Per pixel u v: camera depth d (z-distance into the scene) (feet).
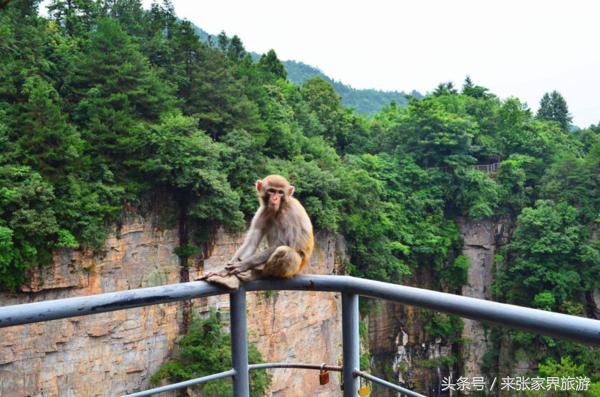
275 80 229.86
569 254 178.70
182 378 110.11
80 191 104.12
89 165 110.11
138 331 110.63
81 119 120.26
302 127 195.52
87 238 102.78
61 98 122.72
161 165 112.78
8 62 118.83
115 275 110.73
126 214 112.47
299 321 134.72
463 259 194.70
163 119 122.21
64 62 131.64
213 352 112.88
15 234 93.35
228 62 168.86
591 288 177.27
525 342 161.07
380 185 177.17
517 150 228.63
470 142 211.61
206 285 11.77
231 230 128.36
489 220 201.57
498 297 193.57
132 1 203.10
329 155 178.81
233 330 12.39
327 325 146.30
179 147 116.98
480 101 267.39
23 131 104.68
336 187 151.33
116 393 107.04
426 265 194.08
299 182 141.38
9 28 124.67
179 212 121.80
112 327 106.11
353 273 164.86
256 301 122.72
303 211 20.94
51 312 9.73
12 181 97.45
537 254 180.04
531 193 207.41
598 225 184.44
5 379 92.53
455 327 181.98
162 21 202.39
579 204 190.70
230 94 151.02
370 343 171.01
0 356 91.81
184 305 119.14
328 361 145.89
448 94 291.38
